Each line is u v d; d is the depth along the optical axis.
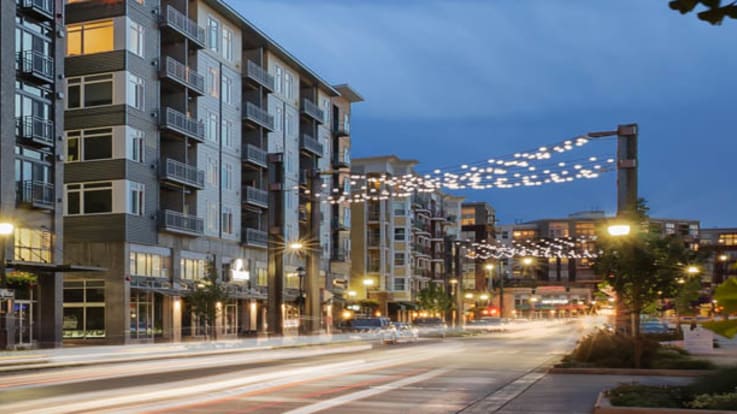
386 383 20.75
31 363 27.94
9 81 36.59
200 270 52.62
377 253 91.81
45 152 39.62
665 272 23.30
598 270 24.41
